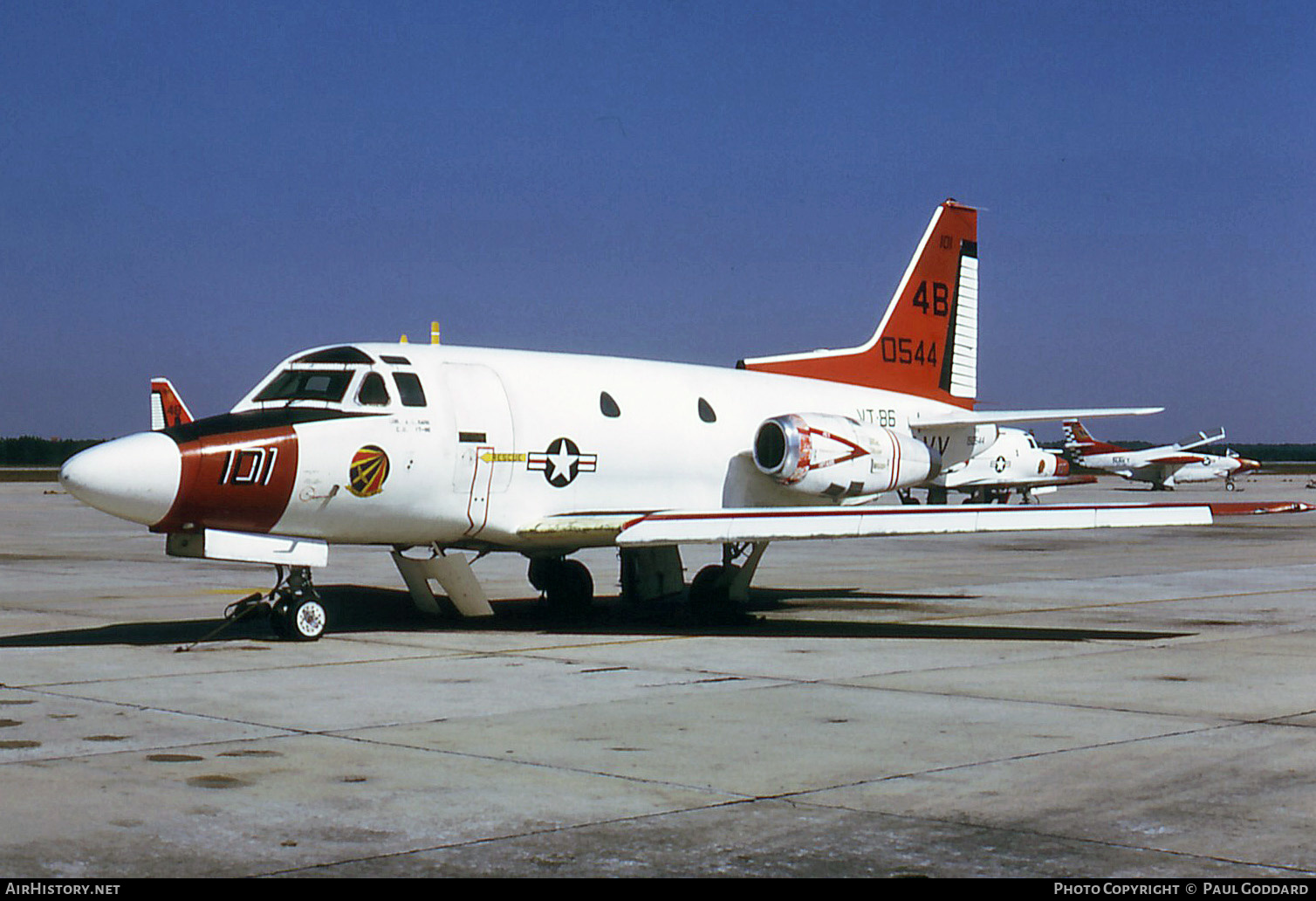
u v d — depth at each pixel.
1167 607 18.08
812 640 14.29
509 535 15.25
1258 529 39.72
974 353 21.27
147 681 11.06
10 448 135.12
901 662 12.58
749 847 6.38
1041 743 8.73
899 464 18.19
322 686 10.84
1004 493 55.53
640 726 9.21
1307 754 8.44
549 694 10.55
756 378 18.59
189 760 8.08
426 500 14.37
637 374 17.03
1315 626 15.73
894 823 6.80
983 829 6.71
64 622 15.48
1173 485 84.25
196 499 12.65
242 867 6.03
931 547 31.58
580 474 15.74
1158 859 6.23
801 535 14.12
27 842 6.39
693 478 17.00
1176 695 10.66
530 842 6.45
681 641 14.15
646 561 17.20
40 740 8.63
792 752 8.41
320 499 13.54
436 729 9.09
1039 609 17.84
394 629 15.05
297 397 14.01
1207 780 7.76
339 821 6.78
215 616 16.08
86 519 39.78
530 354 16.19
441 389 14.62
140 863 6.08
